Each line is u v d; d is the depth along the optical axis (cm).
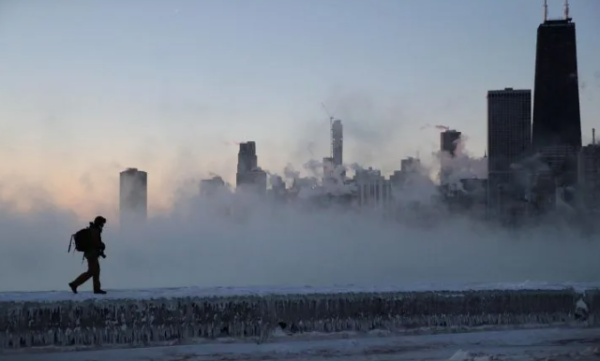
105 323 1201
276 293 1304
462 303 1366
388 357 1159
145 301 1226
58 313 1180
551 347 1243
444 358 1150
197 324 1242
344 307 1310
